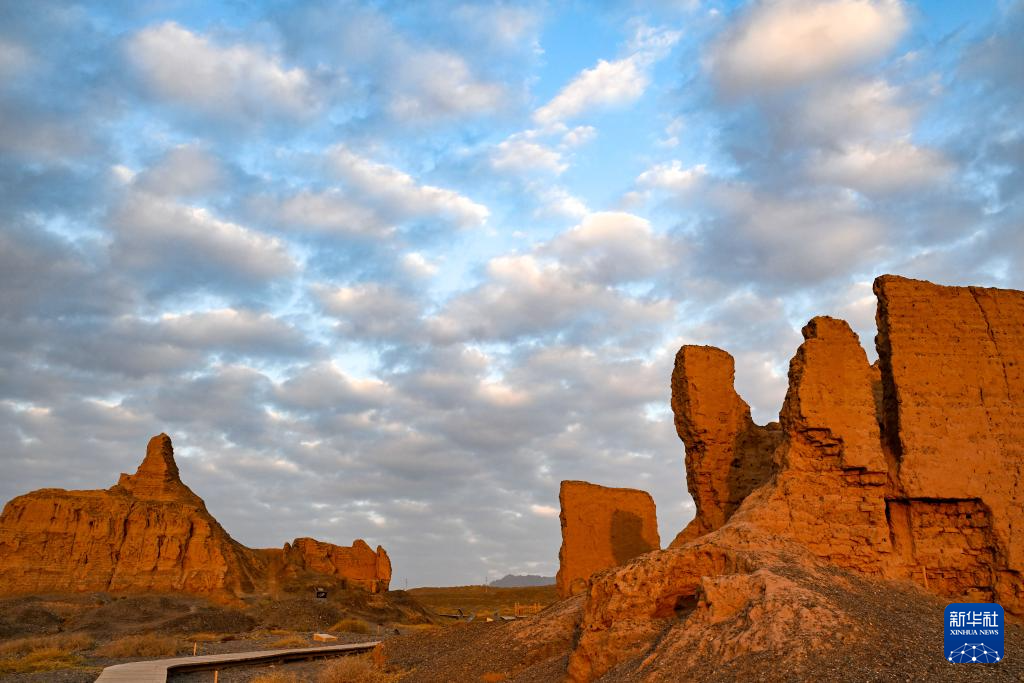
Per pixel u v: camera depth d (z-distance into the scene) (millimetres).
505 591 123250
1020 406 23188
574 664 20203
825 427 22562
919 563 22219
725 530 21172
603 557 35219
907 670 14484
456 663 27625
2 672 35875
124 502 86125
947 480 22375
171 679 34281
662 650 17094
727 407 29219
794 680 14391
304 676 35688
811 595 17141
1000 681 14211
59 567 79750
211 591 81250
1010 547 21672
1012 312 23984
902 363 23328
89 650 48469
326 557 102062
